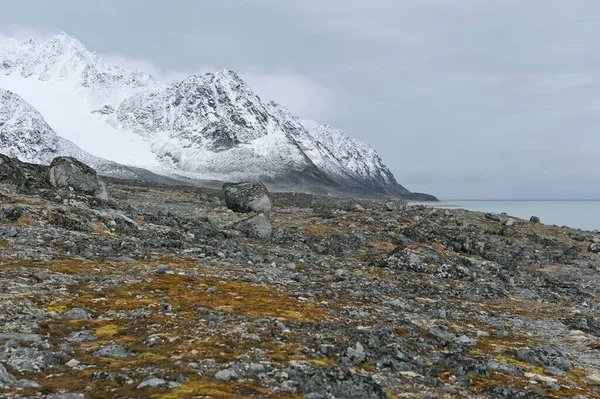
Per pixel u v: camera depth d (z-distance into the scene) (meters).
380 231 62.47
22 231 32.72
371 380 13.63
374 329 20.31
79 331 16.48
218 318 19.30
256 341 16.92
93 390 11.82
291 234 55.88
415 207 89.19
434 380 15.59
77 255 29.56
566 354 21.89
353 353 16.47
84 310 18.44
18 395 10.89
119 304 20.23
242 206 68.12
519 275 48.38
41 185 50.38
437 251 46.06
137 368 13.54
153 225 44.06
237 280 28.16
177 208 74.50
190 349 15.42
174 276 26.91
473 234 67.12
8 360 13.05
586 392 16.34
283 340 17.48
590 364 20.66
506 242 66.31
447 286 37.00
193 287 24.81
